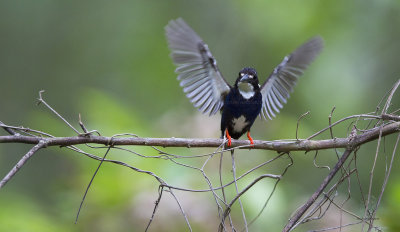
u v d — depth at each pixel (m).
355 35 13.25
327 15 13.47
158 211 8.95
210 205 9.06
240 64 14.32
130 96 15.39
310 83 13.23
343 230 9.34
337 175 12.25
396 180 9.26
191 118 10.14
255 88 8.56
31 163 14.70
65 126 10.18
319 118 13.01
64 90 15.65
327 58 13.20
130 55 15.90
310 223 9.52
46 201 13.47
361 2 13.27
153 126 10.34
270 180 9.59
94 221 9.18
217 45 14.66
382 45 13.12
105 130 9.83
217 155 9.41
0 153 14.39
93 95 10.57
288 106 13.41
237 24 14.64
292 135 11.29
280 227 9.34
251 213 9.18
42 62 15.65
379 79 12.98
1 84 15.21
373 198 6.57
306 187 11.98
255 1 14.06
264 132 11.35
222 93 8.45
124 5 16.42
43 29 15.72
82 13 16.19
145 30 16.05
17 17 15.39
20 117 15.19
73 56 15.94
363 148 12.44
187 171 9.28
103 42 16.12
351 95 12.97
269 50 14.05
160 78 15.46
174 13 15.87
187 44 7.77
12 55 15.38
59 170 13.11
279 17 13.78
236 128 8.79
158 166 9.30
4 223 9.19
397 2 12.86
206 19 15.21
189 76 7.95
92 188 9.29
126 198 9.15
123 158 9.43
